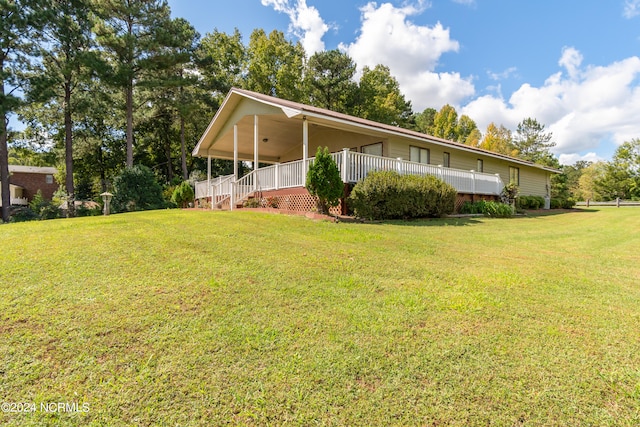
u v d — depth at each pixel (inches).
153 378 80.0
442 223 371.6
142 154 1219.2
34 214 751.7
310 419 69.2
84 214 775.1
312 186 334.0
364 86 1334.9
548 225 410.3
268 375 81.9
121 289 128.3
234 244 203.3
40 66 735.7
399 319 111.3
